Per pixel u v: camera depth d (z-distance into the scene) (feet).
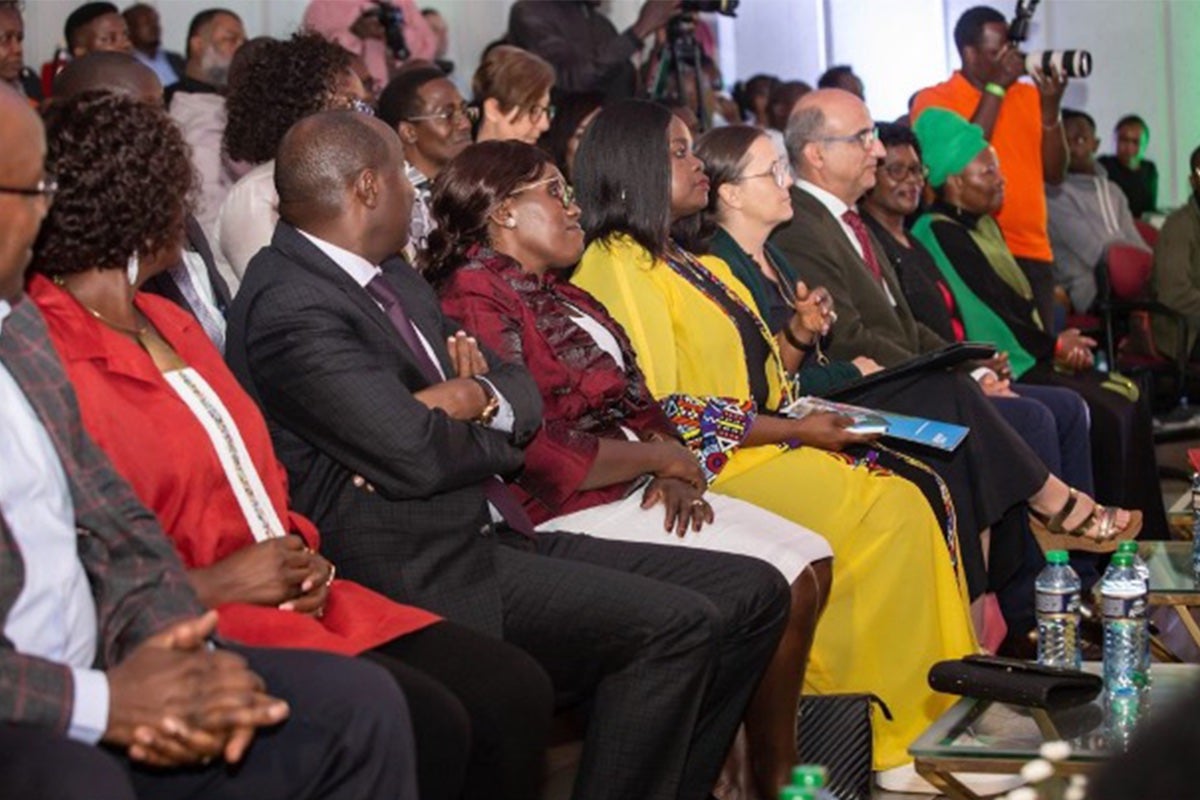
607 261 18.24
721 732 15.24
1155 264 33.88
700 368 18.58
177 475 11.96
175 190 12.12
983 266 26.48
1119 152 41.47
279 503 12.68
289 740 10.90
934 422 18.67
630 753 13.85
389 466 13.42
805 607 15.88
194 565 12.10
